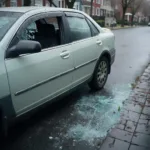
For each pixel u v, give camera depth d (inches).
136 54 388.8
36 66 113.4
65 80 137.6
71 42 143.6
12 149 112.3
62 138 121.3
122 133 123.3
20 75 104.4
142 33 950.4
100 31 183.8
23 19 115.1
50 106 158.6
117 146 112.6
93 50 165.5
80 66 151.0
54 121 138.7
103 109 154.9
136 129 127.4
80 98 174.2
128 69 272.4
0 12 122.7
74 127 132.0
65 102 166.4
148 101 164.9
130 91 189.9
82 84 160.9
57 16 138.3
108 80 222.7
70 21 148.5
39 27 136.1
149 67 279.6
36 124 134.9
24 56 108.4
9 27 108.7
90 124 135.3
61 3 1119.6
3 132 102.0
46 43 130.7
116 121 136.6
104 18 1489.9
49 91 125.5
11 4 780.0
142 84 204.1
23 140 119.5
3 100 96.3
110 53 193.3
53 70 125.3
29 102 112.5
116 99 172.6
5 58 100.0
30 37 123.3
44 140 119.6
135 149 110.3
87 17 171.3
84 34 161.5
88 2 1637.6
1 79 95.5
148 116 142.4
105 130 128.6
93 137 122.0
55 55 127.1
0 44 100.6
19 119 109.8
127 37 731.4
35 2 916.6
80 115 146.6
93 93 185.0
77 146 114.7
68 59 137.1
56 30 138.9
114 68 276.8
